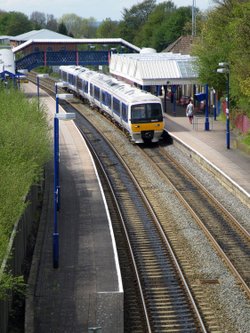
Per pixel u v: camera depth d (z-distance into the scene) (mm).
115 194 51094
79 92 111562
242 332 27688
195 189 52000
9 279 23859
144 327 28328
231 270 34562
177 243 39156
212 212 45281
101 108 92562
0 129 39250
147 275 34312
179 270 34312
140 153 67375
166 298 31312
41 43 136625
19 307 29594
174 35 166000
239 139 66375
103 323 27453
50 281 31531
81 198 47094
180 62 88188
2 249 24828
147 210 46500
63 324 27328
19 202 30297
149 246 38812
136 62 89875
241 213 44812
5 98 51500
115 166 61562
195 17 105500
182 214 44969
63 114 34594
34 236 39406
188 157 64375
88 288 30594
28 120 45156
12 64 102938
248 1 71938
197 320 28875
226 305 30312
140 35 189750
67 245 36750
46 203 45688
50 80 155125
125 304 30625
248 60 63656
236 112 73000
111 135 78625
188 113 79750
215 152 62062
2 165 32688
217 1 78688
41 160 41094
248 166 55938
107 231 39312
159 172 57750
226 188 51844
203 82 74438
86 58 141375
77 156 62344
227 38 73562
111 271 32719
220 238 39844
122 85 83500
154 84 86688
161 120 70812
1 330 25062
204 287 32500
